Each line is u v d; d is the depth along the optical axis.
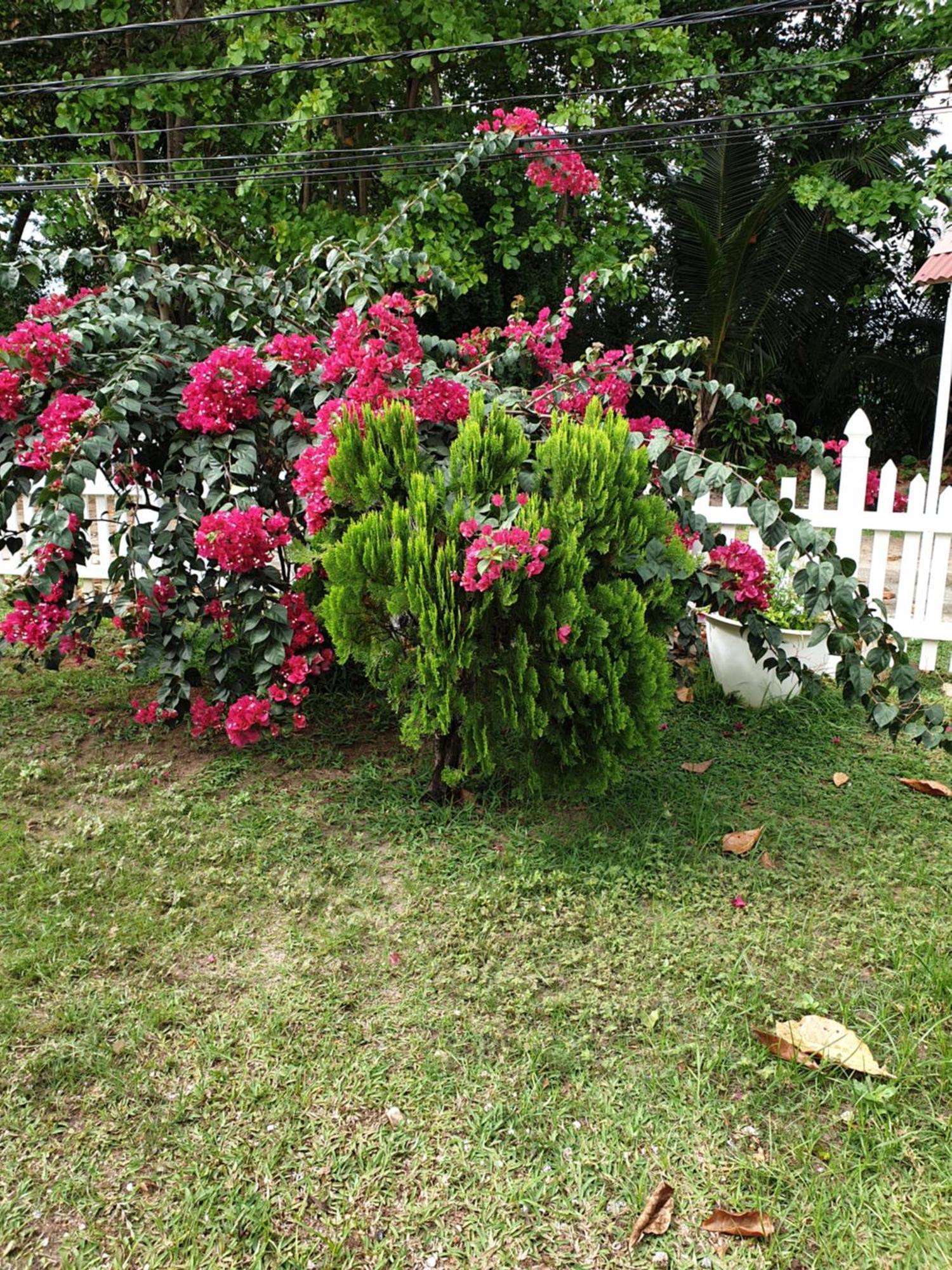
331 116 8.55
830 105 9.09
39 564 3.44
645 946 2.41
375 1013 2.17
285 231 9.41
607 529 2.69
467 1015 2.16
